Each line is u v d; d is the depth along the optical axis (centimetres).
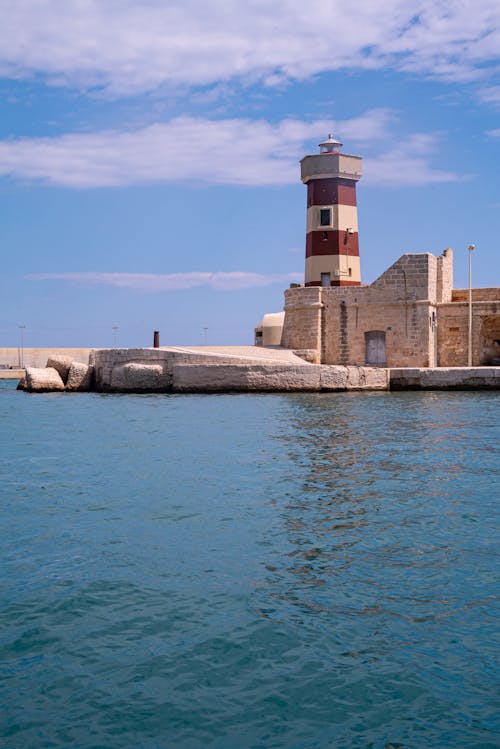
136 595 794
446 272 4734
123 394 4053
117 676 616
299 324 4672
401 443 1914
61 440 2059
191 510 1175
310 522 1093
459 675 613
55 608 757
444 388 3819
